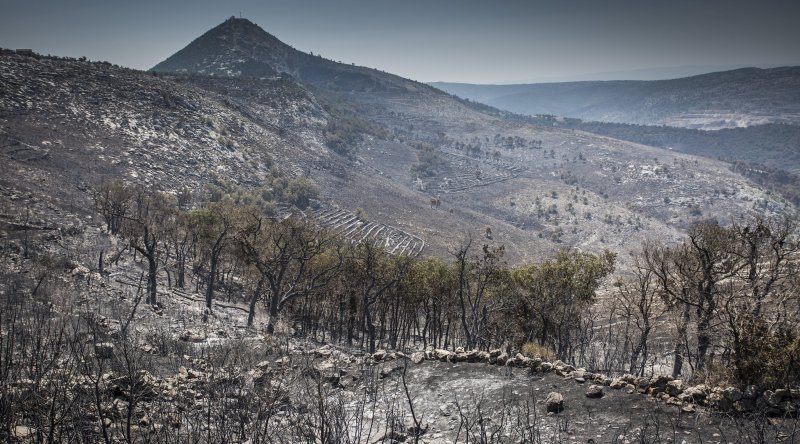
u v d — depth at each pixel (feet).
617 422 52.70
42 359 51.16
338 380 72.18
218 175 629.51
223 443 45.29
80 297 123.65
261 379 64.13
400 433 53.06
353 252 183.11
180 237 247.91
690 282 116.78
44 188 339.77
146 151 589.73
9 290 108.58
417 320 216.95
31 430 42.34
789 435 45.91
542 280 150.10
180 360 73.77
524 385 65.00
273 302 154.81
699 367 107.55
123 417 48.80
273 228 188.65
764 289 101.65
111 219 266.77
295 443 48.37
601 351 175.73
